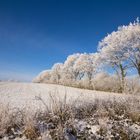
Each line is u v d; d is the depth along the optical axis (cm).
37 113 559
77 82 4622
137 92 855
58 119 515
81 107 657
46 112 566
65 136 445
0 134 445
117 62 3628
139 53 3462
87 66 5047
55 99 572
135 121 620
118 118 620
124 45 3547
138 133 519
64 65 6222
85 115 614
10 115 505
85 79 4666
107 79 3375
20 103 1031
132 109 653
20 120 509
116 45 3591
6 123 475
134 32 3453
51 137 441
